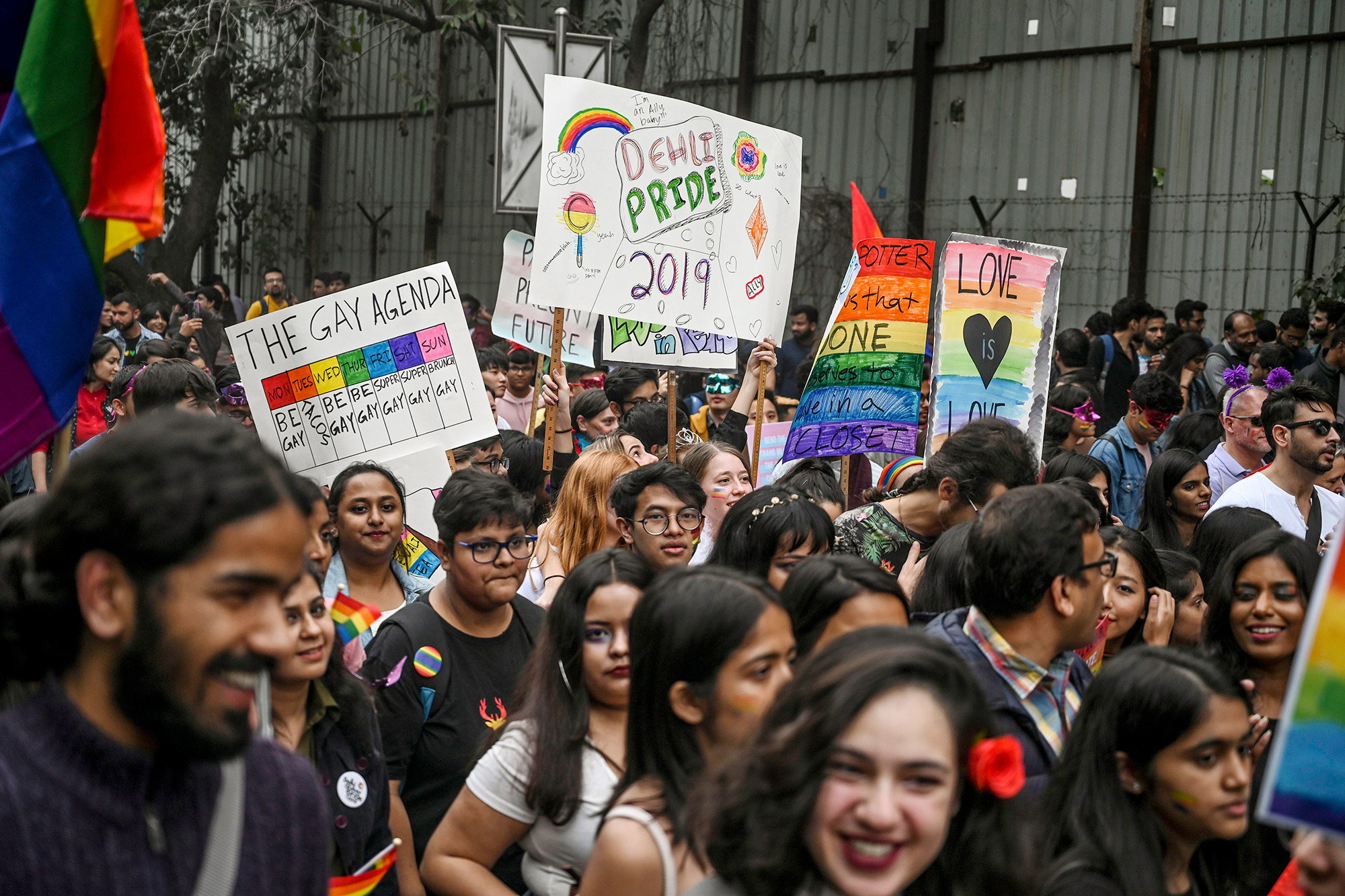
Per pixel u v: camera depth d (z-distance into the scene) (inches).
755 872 70.4
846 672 70.6
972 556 115.8
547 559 183.5
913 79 593.6
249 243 774.5
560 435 250.8
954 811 74.1
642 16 581.6
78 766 58.8
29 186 117.6
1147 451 284.0
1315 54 517.3
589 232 220.8
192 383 213.6
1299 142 521.7
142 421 58.4
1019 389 220.8
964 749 73.0
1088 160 560.1
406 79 645.9
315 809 68.4
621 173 223.5
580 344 345.4
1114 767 94.8
